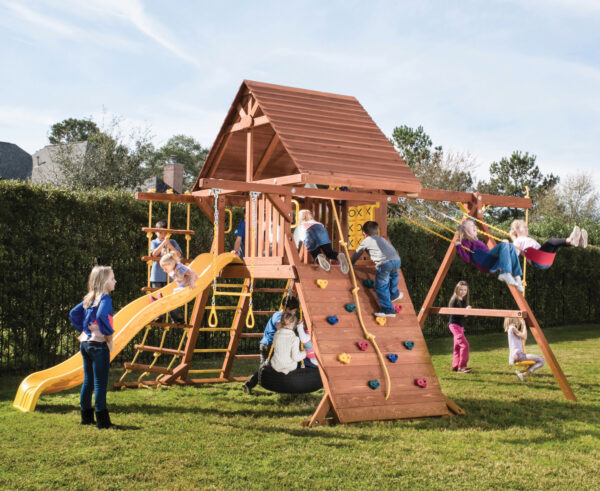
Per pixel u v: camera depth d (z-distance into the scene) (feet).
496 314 30.58
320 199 33.91
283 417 24.48
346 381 24.18
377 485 16.29
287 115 28.50
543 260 29.66
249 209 31.40
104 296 22.20
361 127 30.58
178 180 126.41
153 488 15.80
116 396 28.73
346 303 26.58
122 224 40.42
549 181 173.27
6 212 35.04
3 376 33.76
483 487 16.28
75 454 18.69
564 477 17.24
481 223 32.09
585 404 27.89
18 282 35.40
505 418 24.93
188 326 31.81
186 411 25.40
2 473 16.90
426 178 127.65
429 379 26.03
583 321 76.43
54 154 112.16
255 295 46.93
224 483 16.21
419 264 57.16
